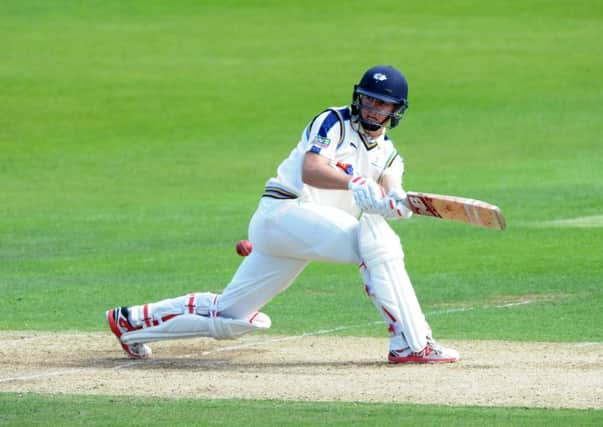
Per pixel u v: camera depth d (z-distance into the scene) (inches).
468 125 3782.0
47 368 1079.0
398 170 1090.1
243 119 3973.9
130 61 4793.3
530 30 5339.6
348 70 4655.5
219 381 1000.2
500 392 930.7
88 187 2967.5
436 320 1349.7
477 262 1822.1
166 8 5856.3
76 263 1907.0
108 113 4035.4
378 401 903.7
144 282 1695.4
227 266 1840.6
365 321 1358.3
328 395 932.6
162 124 3907.5
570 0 5910.4
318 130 1042.7
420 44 5088.6
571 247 1936.5
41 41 5113.2
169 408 887.1
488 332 1262.3
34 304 1508.4
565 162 3139.8
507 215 2351.1
